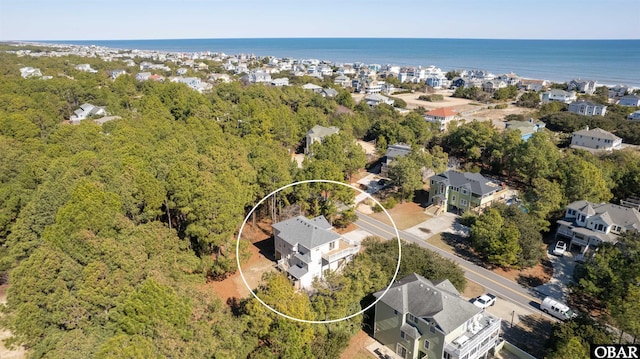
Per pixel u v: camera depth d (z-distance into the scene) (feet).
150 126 175.22
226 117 235.20
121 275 76.54
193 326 72.13
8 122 166.40
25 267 75.41
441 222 163.84
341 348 91.40
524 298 115.14
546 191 148.97
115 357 57.21
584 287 107.96
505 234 126.72
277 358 81.00
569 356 78.33
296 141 246.06
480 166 220.64
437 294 92.17
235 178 126.93
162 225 108.88
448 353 84.64
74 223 86.02
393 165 187.11
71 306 71.26
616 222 134.62
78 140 152.97
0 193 117.08
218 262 112.47
